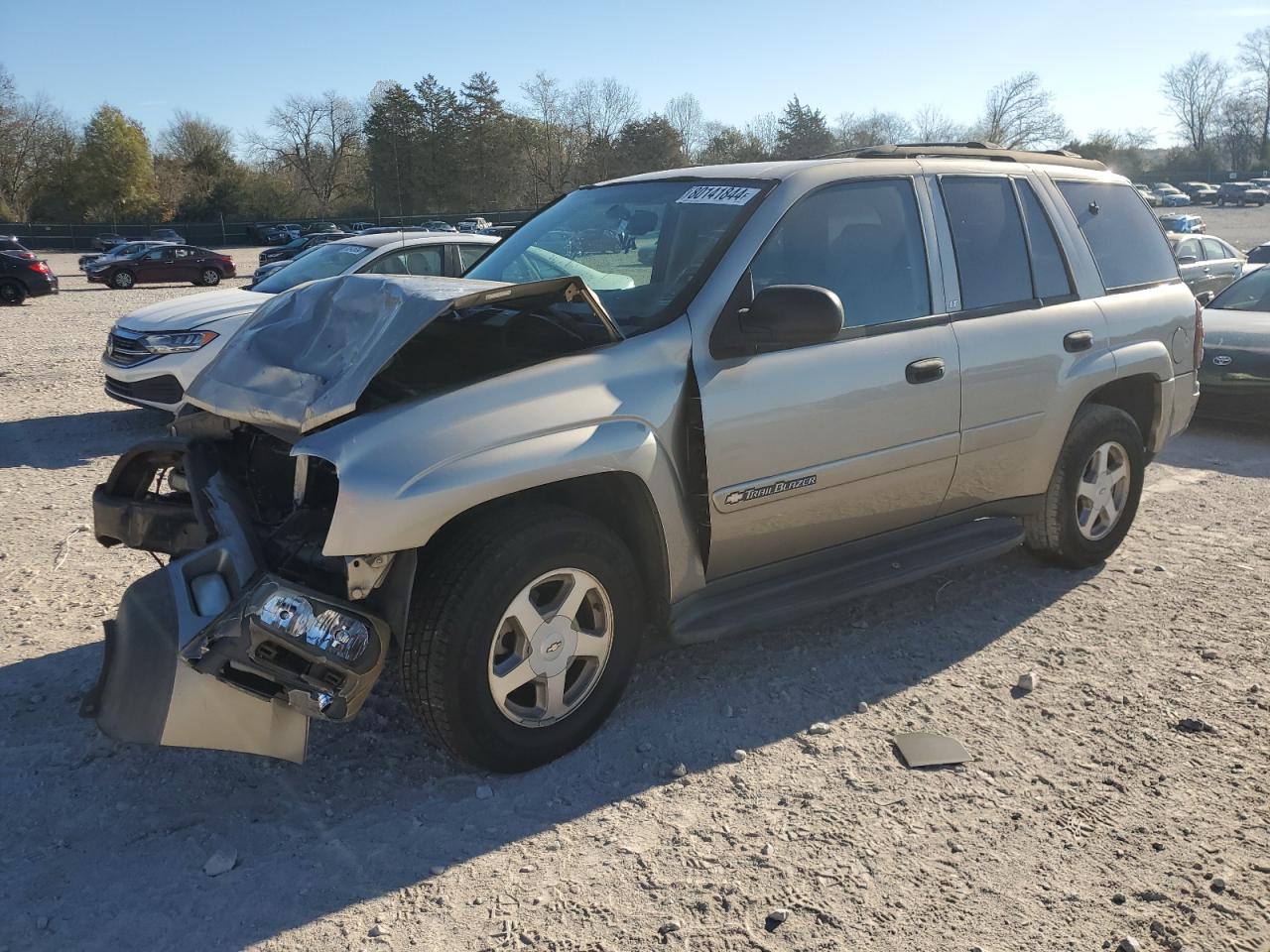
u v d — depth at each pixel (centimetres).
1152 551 539
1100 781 319
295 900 264
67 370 1244
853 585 391
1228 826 296
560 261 408
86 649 412
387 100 8431
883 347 387
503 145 8525
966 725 355
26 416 931
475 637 297
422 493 283
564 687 329
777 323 333
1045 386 447
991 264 440
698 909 260
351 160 9138
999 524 466
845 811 303
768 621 365
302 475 308
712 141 8381
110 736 293
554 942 249
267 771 326
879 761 332
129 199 8038
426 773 325
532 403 311
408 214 8669
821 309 327
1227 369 841
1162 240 545
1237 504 637
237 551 300
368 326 317
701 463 340
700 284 353
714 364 345
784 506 366
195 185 8338
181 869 277
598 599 331
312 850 285
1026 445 448
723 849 285
